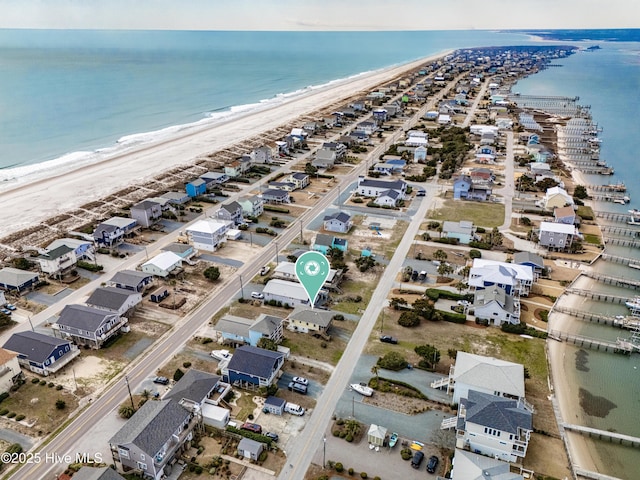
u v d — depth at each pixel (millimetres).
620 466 46469
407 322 66500
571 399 55188
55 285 76375
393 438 47656
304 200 114875
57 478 43125
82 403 52375
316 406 52531
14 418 50188
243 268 82938
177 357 60312
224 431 48531
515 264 79312
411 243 92812
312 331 65500
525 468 44844
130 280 74000
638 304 72688
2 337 62781
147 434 43156
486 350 62562
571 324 69312
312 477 43750
